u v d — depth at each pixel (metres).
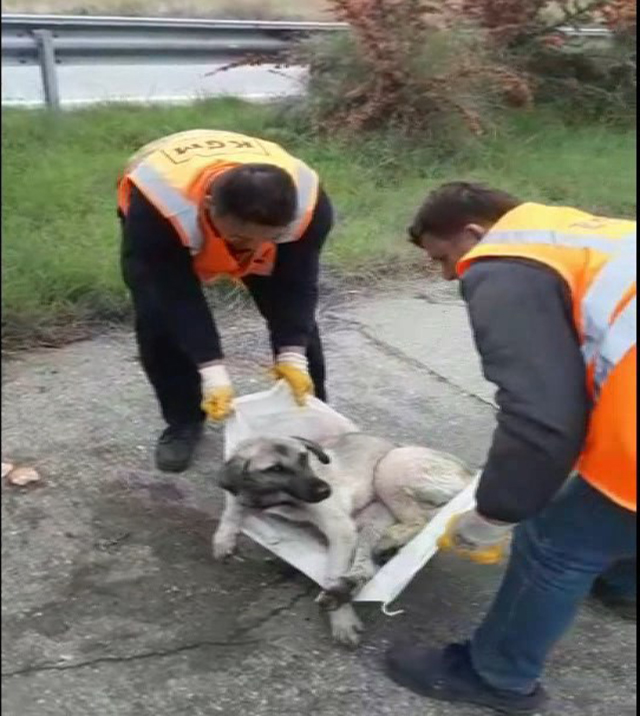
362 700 2.57
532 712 2.57
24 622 2.75
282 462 2.68
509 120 7.62
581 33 8.41
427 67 6.82
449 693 2.57
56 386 3.98
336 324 4.77
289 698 2.57
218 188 2.66
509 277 2.09
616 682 2.69
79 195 5.46
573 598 2.35
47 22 6.51
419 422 3.92
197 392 3.42
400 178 6.56
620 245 2.11
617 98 8.32
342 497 2.83
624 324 2.03
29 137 5.98
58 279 4.61
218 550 2.84
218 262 2.92
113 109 6.54
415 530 2.78
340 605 2.67
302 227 2.90
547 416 2.02
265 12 8.45
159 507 3.27
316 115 6.93
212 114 6.84
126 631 2.75
